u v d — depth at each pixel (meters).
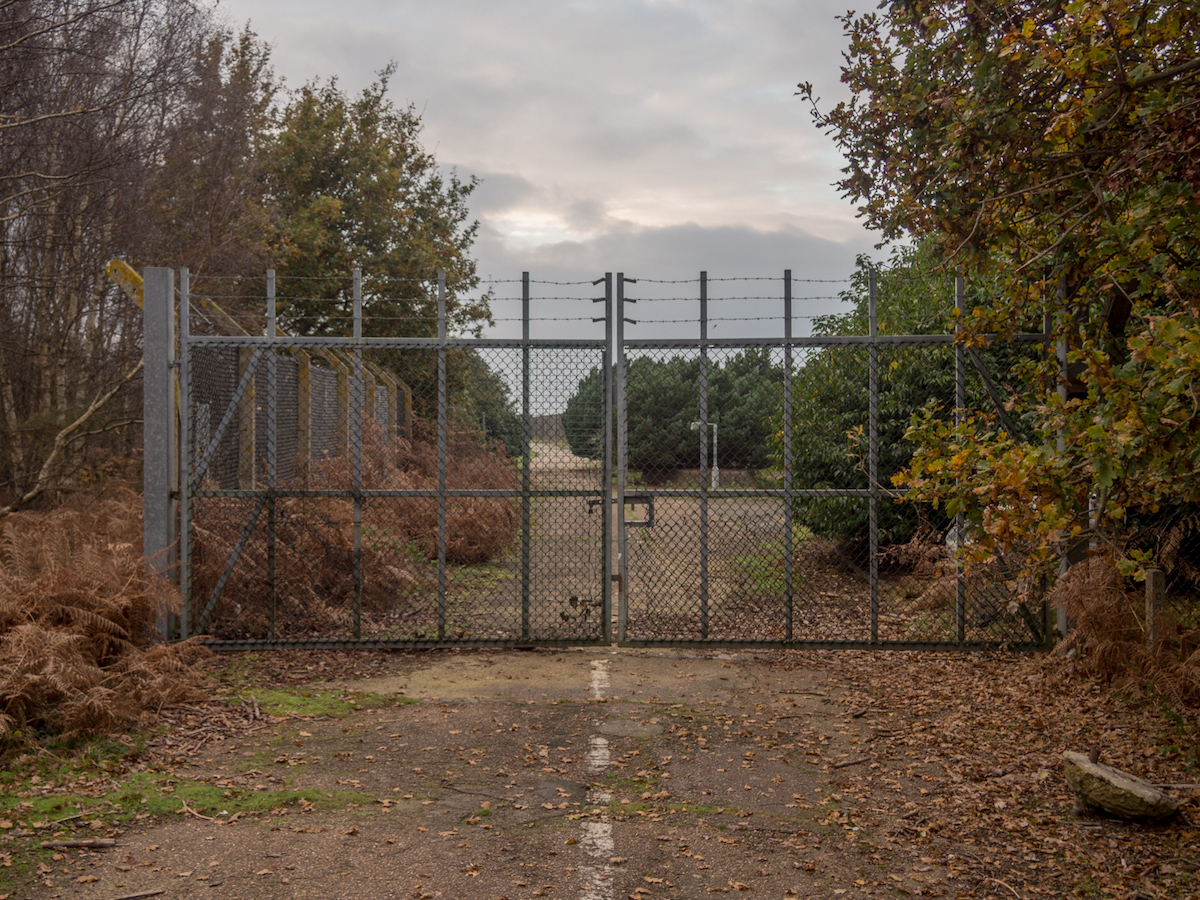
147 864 4.24
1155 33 5.19
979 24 6.82
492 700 7.18
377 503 11.50
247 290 22.58
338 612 9.84
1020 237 7.12
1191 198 5.07
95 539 9.15
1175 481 5.11
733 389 10.18
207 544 8.83
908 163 7.78
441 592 8.85
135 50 17.34
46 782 5.22
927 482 5.61
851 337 8.62
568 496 8.86
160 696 6.69
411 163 34.53
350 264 29.14
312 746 6.05
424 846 4.48
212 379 9.30
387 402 15.54
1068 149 6.09
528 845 4.50
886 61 8.26
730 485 10.21
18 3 14.62
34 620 7.11
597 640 8.80
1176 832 4.66
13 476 14.42
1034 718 6.59
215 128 20.06
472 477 9.17
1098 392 5.09
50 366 15.80
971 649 8.59
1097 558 7.76
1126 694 7.00
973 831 4.71
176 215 19.66
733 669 8.23
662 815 4.91
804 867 4.27
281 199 29.44
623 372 8.73
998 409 8.38
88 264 16.50
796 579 12.08
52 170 15.88
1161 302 7.66
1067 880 4.17
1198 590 8.67
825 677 7.93
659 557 12.52
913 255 13.38
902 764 5.73
